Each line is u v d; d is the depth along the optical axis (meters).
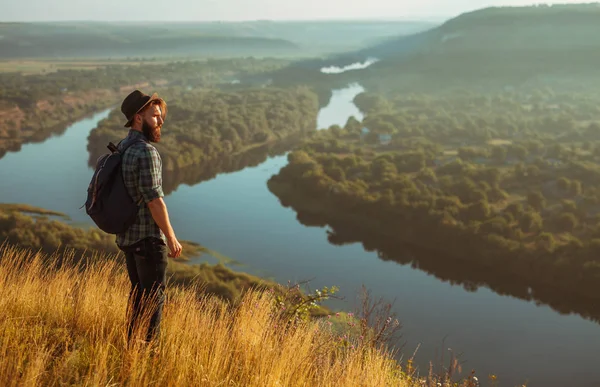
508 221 105.12
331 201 118.06
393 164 150.12
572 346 67.25
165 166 149.12
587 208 118.81
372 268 89.38
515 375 60.66
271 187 133.88
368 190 127.69
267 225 108.44
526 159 172.00
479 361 62.84
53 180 138.12
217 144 179.25
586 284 80.62
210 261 87.06
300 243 99.44
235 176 148.75
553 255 87.31
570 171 143.75
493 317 74.06
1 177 141.00
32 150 179.88
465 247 94.81
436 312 74.94
